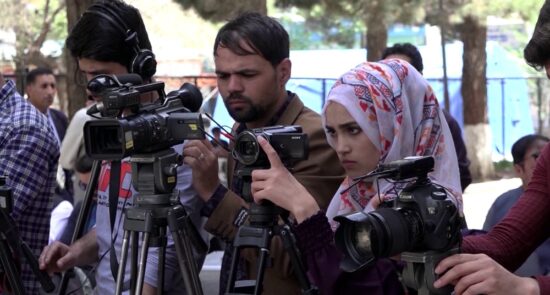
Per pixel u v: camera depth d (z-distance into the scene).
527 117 20.05
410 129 2.78
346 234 2.14
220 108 14.99
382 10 13.84
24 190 3.46
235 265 2.56
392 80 2.78
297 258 2.52
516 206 2.51
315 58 18.95
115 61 3.14
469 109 15.50
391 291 2.51
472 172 15.50
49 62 20.02
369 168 2.76
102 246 3.21
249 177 2.60
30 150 3.49
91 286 3.60
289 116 3.15
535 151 4.87
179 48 22.75
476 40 15.28
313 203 2.53
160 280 2.75
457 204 2.52
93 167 3.15
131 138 2.49
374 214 2.08
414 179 2.17
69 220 4.63
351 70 2.86
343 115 2.76
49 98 8.75
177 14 22.05
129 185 3.08
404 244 2.08
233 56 3.08
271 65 3.11
